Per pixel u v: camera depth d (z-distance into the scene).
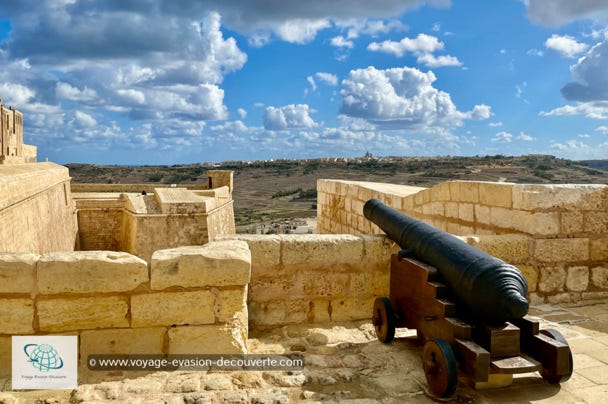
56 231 20.66
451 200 8.17
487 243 6.16
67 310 4.12
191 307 4.34
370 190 11.34
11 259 4.04
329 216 13.96
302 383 4.02
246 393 3.82
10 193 13.76
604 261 6.58
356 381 4.09
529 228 6.36
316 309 5.62
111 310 4.21
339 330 5.36
